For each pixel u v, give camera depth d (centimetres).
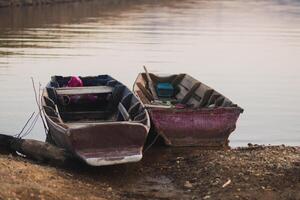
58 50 3266
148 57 3088
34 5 6091
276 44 3691
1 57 2981
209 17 5291
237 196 1034
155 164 1318
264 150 1390
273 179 1112
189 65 2866
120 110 1470
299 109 1984
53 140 1428
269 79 2533
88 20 4878
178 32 4209
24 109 1872
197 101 1683
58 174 1144
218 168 1207
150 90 1806
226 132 1491
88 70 2667
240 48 3500
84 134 1192
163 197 1081
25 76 2478
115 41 3684
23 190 945
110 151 1212
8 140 1322
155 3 6900
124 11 5766
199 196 1077
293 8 6569
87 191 1060
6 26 4359
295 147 1448
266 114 1908
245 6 6712
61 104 1589
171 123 1462
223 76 2589
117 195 1077
